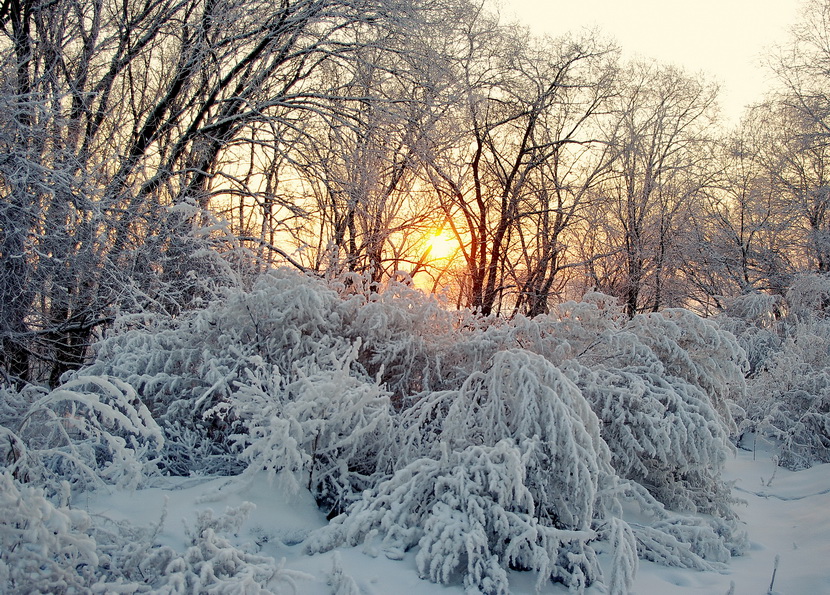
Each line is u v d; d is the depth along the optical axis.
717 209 22.23
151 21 9.86
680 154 22.67
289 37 11.16
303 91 11.97
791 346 8.98
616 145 20.06
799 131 19.72
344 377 4.01
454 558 2.94
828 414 7.36
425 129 12.31
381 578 2.91
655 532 3.83
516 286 21.17
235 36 10.46
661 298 21.48
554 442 3.46
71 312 8.44
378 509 3.41
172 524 3.15
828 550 3.83
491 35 15.69
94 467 3.67
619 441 4.58
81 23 8.85
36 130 6.55
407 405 5.25
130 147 9.93
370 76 11.86
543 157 20.64
